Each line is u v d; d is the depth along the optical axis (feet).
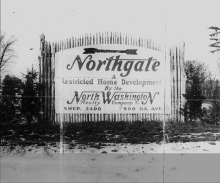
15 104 43.57
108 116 43.57
